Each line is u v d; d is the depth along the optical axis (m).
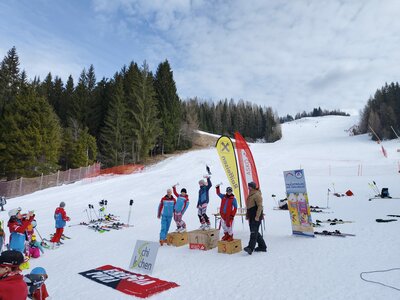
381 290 4.86
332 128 117.06
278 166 39.34
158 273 6.43
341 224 11.02
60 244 10.18
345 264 6.30
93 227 12.99
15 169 36.59
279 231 10.50
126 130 51.06
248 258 7.26
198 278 5.97
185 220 14.15
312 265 6.37
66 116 61.41
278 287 5.25
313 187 25.80
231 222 8.40
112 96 53.84
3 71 55.31
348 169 34.88
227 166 11.57
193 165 41.06
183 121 67.75
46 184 30.03
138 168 42.41
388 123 71.62
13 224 7.52
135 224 13.67
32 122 39.06
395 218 11.73
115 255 8.27
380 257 6.64
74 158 45.47
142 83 54.12
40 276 4.25
